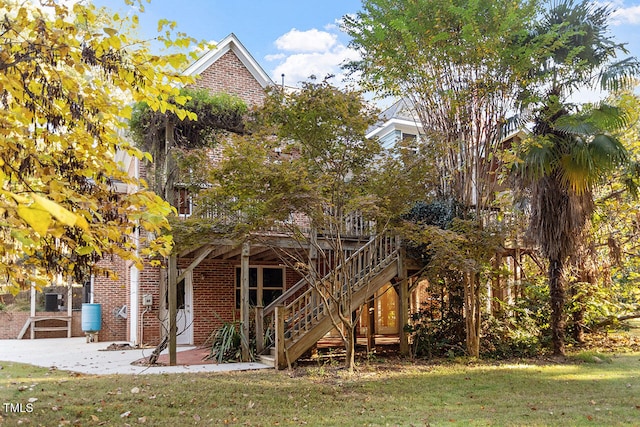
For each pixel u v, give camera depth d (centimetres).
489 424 567
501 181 1259
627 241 1387
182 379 823
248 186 778
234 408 642
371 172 872
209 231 900
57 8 344
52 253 364
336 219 850
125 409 623
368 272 1094
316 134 819
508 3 1000
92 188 361
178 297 1403
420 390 762
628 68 1033
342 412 627
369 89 1128
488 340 1126
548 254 1091
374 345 1240
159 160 1104
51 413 596
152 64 370
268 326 1115
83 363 1030
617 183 1345
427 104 1117
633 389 772
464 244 1017
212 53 1443
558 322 1115
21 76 340
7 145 309
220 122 1088
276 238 1035
